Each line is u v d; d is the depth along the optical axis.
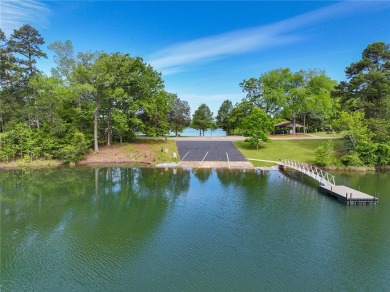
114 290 13.67
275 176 38.81
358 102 46.38
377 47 47.28
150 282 14.33
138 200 28.00
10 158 47.19
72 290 13.70
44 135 48.22
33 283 14.24
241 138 67.56
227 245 18.33
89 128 54.97
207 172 41.09
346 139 46.09
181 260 16.50
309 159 47.94
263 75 69.75
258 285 14.08
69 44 50.84
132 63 53.19
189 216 23.58
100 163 48.16
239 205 26.38
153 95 58.75
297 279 14.60
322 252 17.44
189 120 79.38
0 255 17.08
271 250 17.69
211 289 13.73
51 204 26.80
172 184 34.28
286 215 23.77
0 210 25.20
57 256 16.94
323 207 25.78
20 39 52.28
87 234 20.08
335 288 13.88
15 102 49.03
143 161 48.62
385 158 44.31
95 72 47.59
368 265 16.00
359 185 33.94
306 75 72.25
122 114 53.31
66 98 48.78
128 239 19.25
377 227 21.25
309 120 80.56
